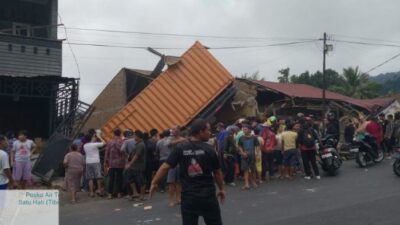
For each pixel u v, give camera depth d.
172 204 10.44
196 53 16.78
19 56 19.25
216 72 16.34
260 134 13.59
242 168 12.19
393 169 13.02
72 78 17.14
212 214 5.49
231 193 11.54
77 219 9.64
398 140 16.78
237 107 17.47
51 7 20.98
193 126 5.61
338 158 13.91
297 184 12.50
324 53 28.27
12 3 21.25
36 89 18.12
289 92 21.91
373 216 8.36
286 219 8.45
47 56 19.83
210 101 16.02
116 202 11.43
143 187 11.45
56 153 14.47
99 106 21.84
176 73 16.61
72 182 11.66
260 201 10.35
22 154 12.48
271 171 13.66
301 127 13.45
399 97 39.41
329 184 12.23
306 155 13.30
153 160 12.29
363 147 15.10
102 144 12.52
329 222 8.06
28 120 20.72
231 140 12.76
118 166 11.98
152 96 16.47
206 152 5.50
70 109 17.61
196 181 5.47
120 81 21.31
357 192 10.83
